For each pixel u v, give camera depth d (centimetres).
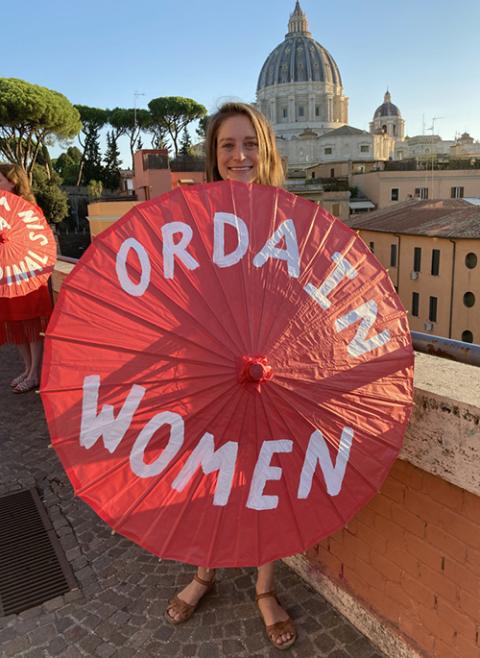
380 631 228
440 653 206
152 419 167
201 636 238
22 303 488
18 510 341
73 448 166
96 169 6475
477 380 200
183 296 171
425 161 6247
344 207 5516
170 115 6644
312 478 178
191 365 168
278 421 172
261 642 234
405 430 189
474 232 2591
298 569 272
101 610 255
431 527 200
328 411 177
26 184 466
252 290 175
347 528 236
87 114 6306
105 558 292
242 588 264
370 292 191
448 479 187
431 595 205
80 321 167
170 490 171
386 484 214
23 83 4072
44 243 410
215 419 169
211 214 180
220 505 173
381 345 188
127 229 174
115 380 166
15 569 286
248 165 256
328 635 238
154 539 170
